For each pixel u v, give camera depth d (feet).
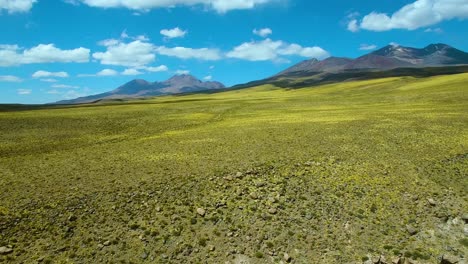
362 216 86.07
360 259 70.49
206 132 203.31
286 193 98.89
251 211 88.33
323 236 78.43
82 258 70.23
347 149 144.56
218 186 103.30
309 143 157.99
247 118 276.21
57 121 247.91
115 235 78.02
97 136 202.49
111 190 101.04
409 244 75.15
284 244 75.56
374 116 242.37
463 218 83.25
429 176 110.22
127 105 410.72
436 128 181.78
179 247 74.28
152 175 114.73
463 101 299.17
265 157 133.49
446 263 67.56
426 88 442.09
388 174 112.57
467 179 106.52
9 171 123.03
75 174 117.80
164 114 310.65
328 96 507.71
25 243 73.92
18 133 200.13
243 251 73.26
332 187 102.63
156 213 87.25
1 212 85.71
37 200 93.66
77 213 86.79
